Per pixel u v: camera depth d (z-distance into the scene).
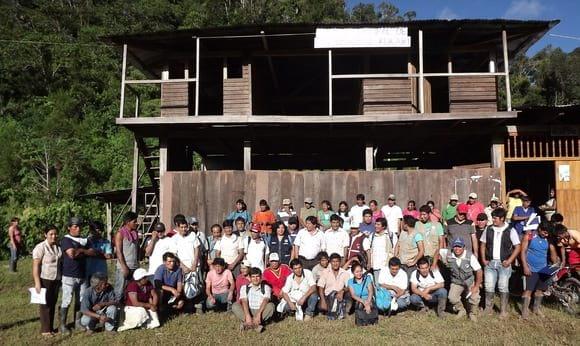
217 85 14.19
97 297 6.99
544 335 6.68
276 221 9.46
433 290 7.74
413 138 12.80
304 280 7.64
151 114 30.47
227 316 7.81
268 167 18.64
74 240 7.05
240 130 12.08
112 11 41.97
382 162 18.34
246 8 36.81
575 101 45.56
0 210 20.16
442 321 7.44
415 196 11.44
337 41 11.02
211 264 8.18
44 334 6.85
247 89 12.23
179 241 8.20
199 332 6.92
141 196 17.69
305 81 15.16
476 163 13.82
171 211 11.71
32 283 11.35
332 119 11.06
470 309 7.70
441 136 12.33
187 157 15.02
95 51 40.75
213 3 37.25
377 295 7.75
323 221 9.72
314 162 18.44
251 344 6.36
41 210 19.23
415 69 12.60
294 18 37.47
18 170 28.12
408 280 8.09
